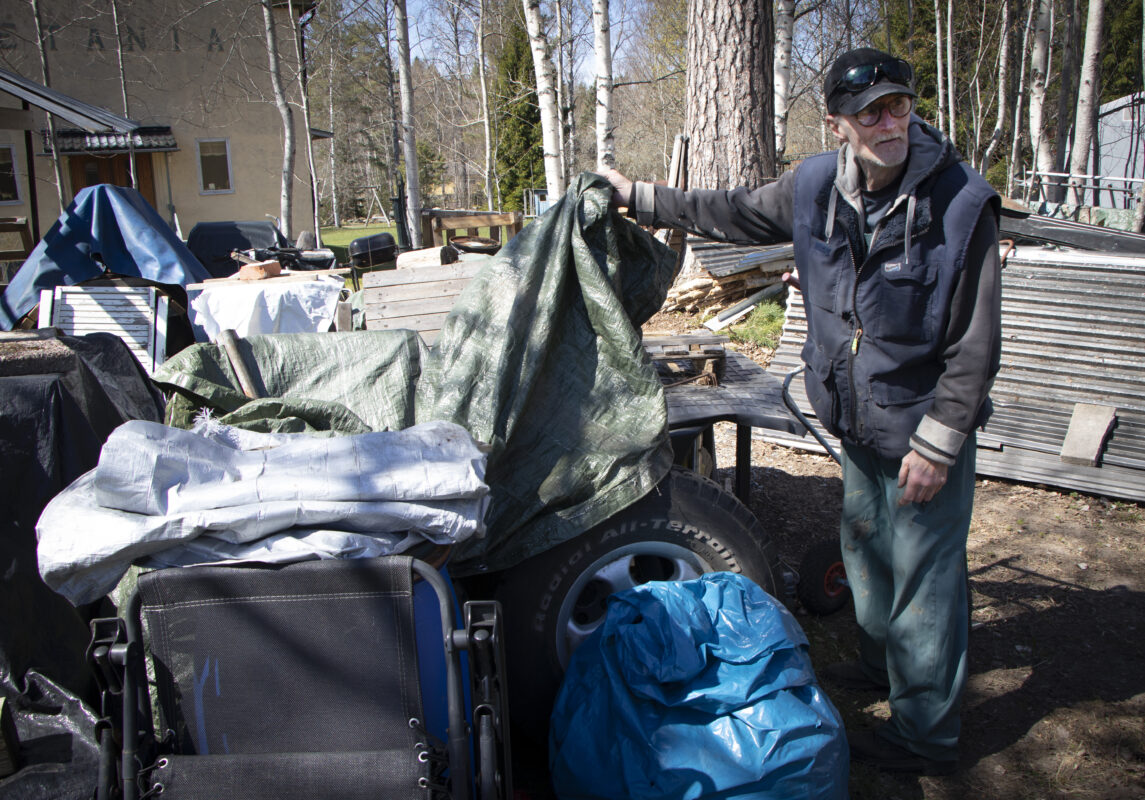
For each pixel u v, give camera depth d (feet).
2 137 64.64
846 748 7.92
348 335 10.12
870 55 6.98
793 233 8.45
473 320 9.26
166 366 9.18
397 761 5.76
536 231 9.68
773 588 9.61
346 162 131.44
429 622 6.26
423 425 6.97
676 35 97.25
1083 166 48.37
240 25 65.16
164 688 5.98
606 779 7.64
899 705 8.82
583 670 8.33
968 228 7.07
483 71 81.61
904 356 7.74
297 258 32.12
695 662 7.81
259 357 9.70
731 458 19.03
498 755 6.12
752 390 12.09
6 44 63.31
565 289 9.76
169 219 69.67
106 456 6.00
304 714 6.01
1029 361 16.84
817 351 8.54
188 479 6.17
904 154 7.14
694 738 7.51
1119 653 10.99
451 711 5.75
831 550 11.82
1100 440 15.87
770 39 30.58
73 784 7.10
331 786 5.74
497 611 5.82
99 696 8.21
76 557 5.74
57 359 8.55
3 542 7.61
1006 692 10.23
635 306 10.28
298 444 6.71
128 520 5.89
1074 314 16.38
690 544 9.25
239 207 72.02
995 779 8.77
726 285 29.50
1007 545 14.26
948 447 7.49
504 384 8.93
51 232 20.43
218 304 17.07
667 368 13.07
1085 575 13.14
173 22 62.95
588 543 8.96
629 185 9.63
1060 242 17.89
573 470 8.85
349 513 6.18
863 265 7.66
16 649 7.55
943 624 8.38
